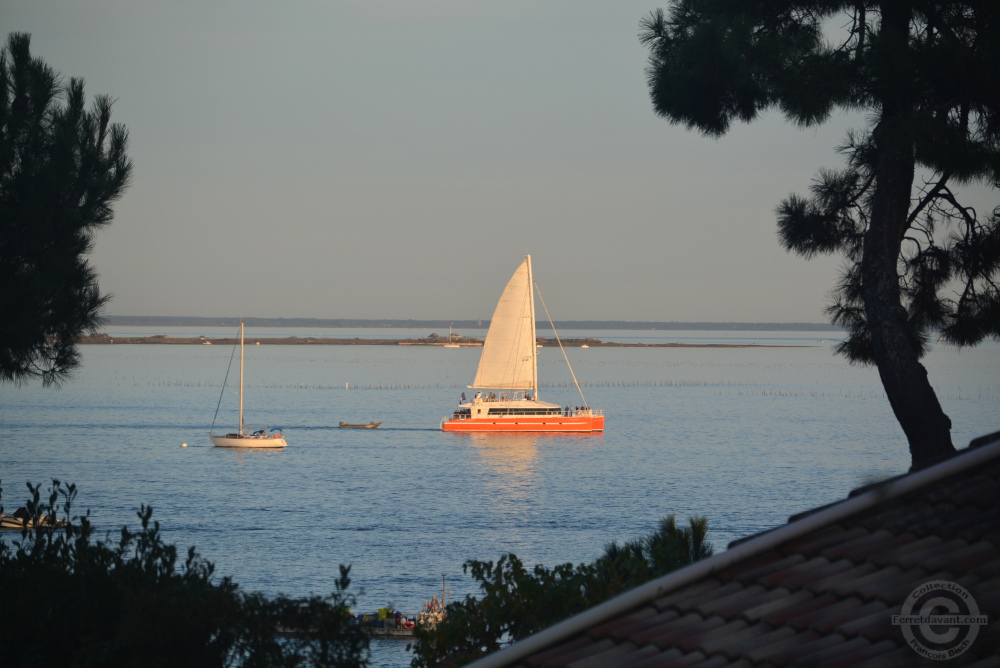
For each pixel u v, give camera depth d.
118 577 42.66
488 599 51.25
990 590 21.31
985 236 65.69
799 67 60.12
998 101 58.81
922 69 57.06
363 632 42.78
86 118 71.94
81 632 42.16
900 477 26.67
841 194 69.81
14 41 70.69
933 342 69.75
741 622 22.34
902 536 24.00
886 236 62.72
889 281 62.75
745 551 24.66
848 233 70.88
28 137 69.75
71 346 70.19
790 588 23.16
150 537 46.00
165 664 40.03
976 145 56.88
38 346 66.56
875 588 22.27
